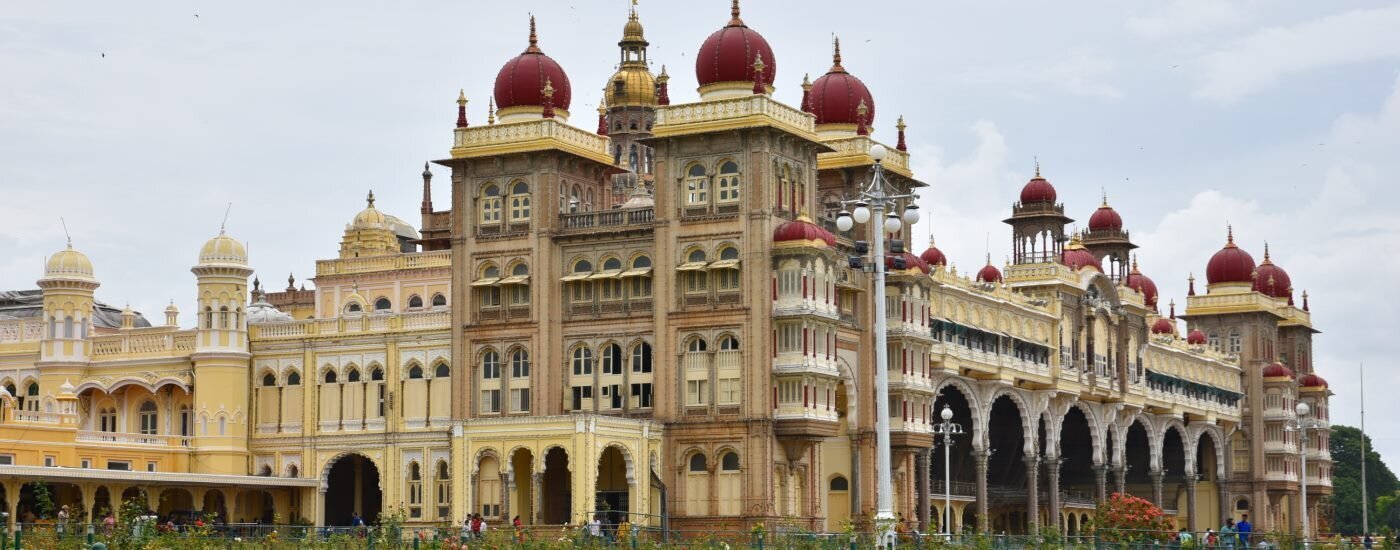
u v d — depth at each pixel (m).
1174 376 147.50
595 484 90.88
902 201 109.25
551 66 101.69
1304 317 179.62
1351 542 90.75
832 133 107.19
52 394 107.00
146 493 96.25
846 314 100.50
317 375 105.31
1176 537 96.06
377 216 131.25
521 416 93.88
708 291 94.12
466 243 100.69
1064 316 127.06
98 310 126.06
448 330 101.50
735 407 92.88
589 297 98.06
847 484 100.69
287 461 105.25
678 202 95.19
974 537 73.88
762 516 91.00
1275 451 164.75
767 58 96.38
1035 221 139.62
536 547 72.06
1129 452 158.75
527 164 99.38
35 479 87.50
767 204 93.19
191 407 106.75
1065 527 136.62
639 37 142.62
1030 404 123.06
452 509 94.81
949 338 110.50
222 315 106.25
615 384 96.81
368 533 72.75
